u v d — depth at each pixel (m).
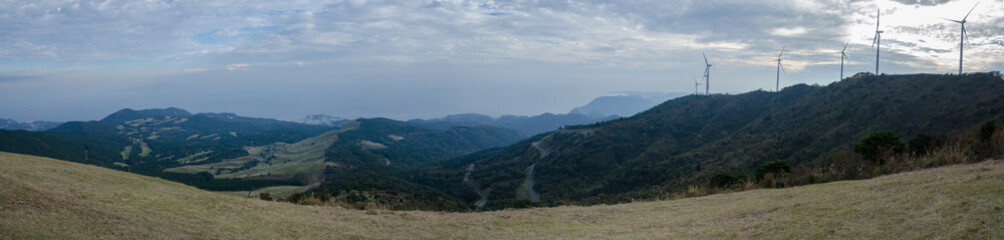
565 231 12.17
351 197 55.59
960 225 7.22
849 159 26.00
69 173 12.90
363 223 12.83
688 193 22.08
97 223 8.65
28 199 8.95
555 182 86.94
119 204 10.40
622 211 15.09
